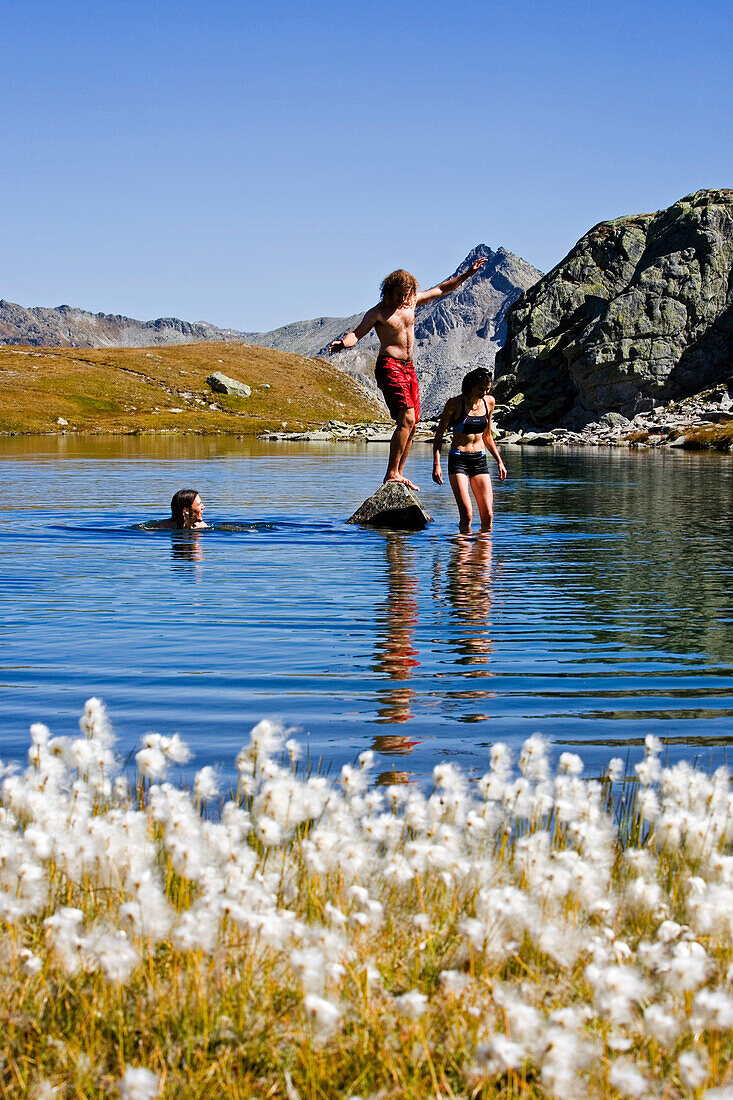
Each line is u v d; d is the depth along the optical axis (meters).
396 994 2.99
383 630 8.84
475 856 3.67
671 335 70.12
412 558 13.56
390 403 18.08
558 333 79.12
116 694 6.68
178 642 8.34
